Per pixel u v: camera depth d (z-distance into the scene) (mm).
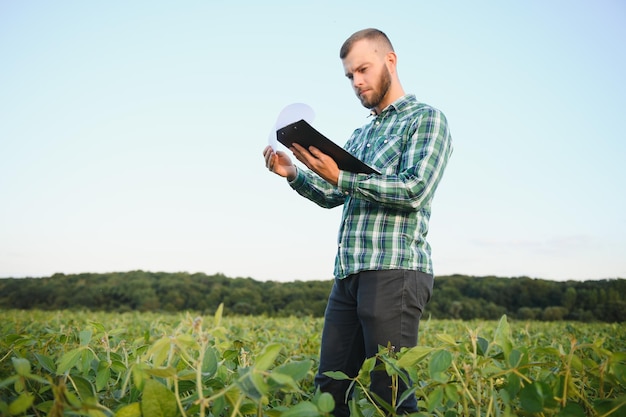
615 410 1296
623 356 1321
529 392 1330
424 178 2268
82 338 1653
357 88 2619
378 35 2600
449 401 1645
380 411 1576
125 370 1729
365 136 2730
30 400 1122
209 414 1516
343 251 2461
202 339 1241
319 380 2539
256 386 1130
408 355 1496
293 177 2834
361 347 2564
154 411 1234
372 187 2225
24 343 2176
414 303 2312
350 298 2518
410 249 2359
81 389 1536
